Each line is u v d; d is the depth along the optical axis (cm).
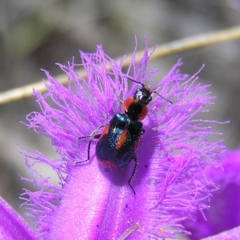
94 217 5
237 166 6
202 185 5
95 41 11
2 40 10
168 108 5
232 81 11
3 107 10
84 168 5
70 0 11
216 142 5
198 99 5
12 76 10
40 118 5
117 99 5
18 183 9
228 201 6
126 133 5
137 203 5
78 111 6
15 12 10
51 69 11
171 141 5
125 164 5
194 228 6
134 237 5
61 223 5
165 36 12
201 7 12
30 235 5
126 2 11
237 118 11
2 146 9
